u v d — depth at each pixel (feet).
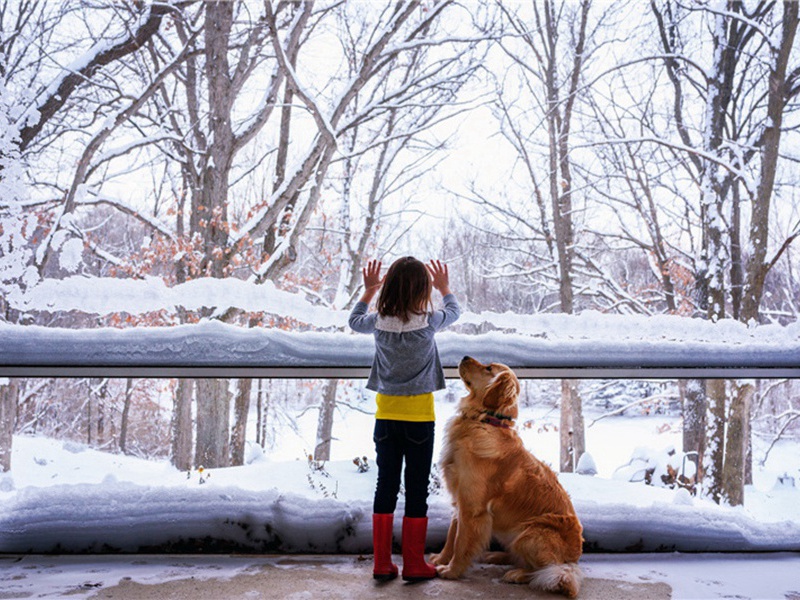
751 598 8.26
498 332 10.42
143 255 30.09
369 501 10.05
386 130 42.01
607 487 13.43
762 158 25.46
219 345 9.65
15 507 9.51
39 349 9.33
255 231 28.04
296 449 49.32
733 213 30.09
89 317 25.88
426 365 9.00
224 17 26.00
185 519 9.64
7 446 21.03
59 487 9.76
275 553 9.71
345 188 41.78
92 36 25.21
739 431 26.40
